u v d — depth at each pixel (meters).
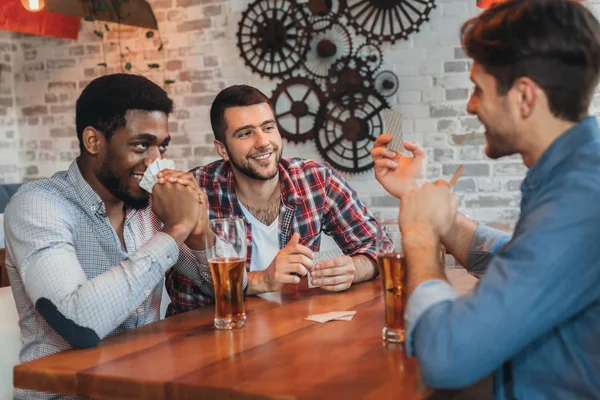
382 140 1.50
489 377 1.25
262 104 2.12
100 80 1.50
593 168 0.96
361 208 2.29
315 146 4.43
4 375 1.51
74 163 1.56
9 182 5.15
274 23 4.44
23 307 1.48
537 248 0.92
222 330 1.33
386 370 1.04
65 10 3.96
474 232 1.46
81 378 1.07
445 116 4.12
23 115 5.18
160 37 4.76
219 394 0.97
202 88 4.68
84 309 1.24
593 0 3.59
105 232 1.56
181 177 1.44
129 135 1.48
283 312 1.47
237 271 1.33
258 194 2.16
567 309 0.93
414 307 1.00
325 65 4.36
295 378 1.01
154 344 1.24
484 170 4.05
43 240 1.35
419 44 4.16
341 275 1.70
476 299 0.93
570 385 0.97
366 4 4.23
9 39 5.14
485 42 1.03
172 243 1.39
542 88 1.00
